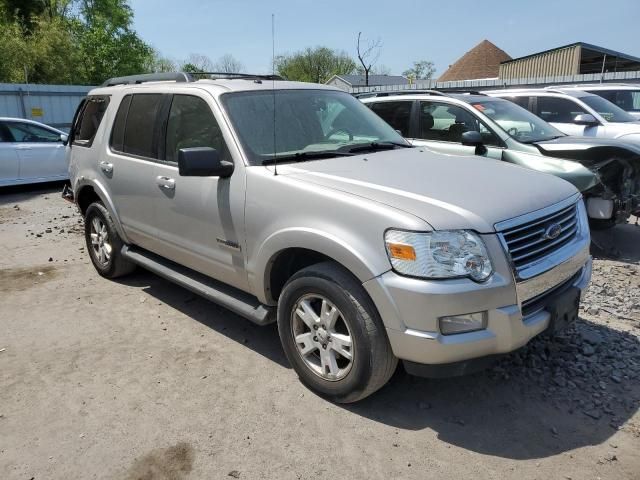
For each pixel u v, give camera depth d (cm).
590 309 456
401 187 318
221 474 278
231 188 367
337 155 389
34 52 2752
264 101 412
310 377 340
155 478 276
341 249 299
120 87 524
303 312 335
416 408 330
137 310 484
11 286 552
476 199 304
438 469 278
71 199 639
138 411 331
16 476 279
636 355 380
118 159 489
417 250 277
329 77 4150
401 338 284
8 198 1055
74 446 301
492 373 363
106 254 548
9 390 358
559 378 353
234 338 427
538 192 330
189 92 425
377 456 288
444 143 694
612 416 317
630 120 969
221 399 342
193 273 446
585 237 352
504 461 283
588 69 2752
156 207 444
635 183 666
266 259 344
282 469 280
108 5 3838
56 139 1135
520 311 289
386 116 768
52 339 430
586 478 268
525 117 723
